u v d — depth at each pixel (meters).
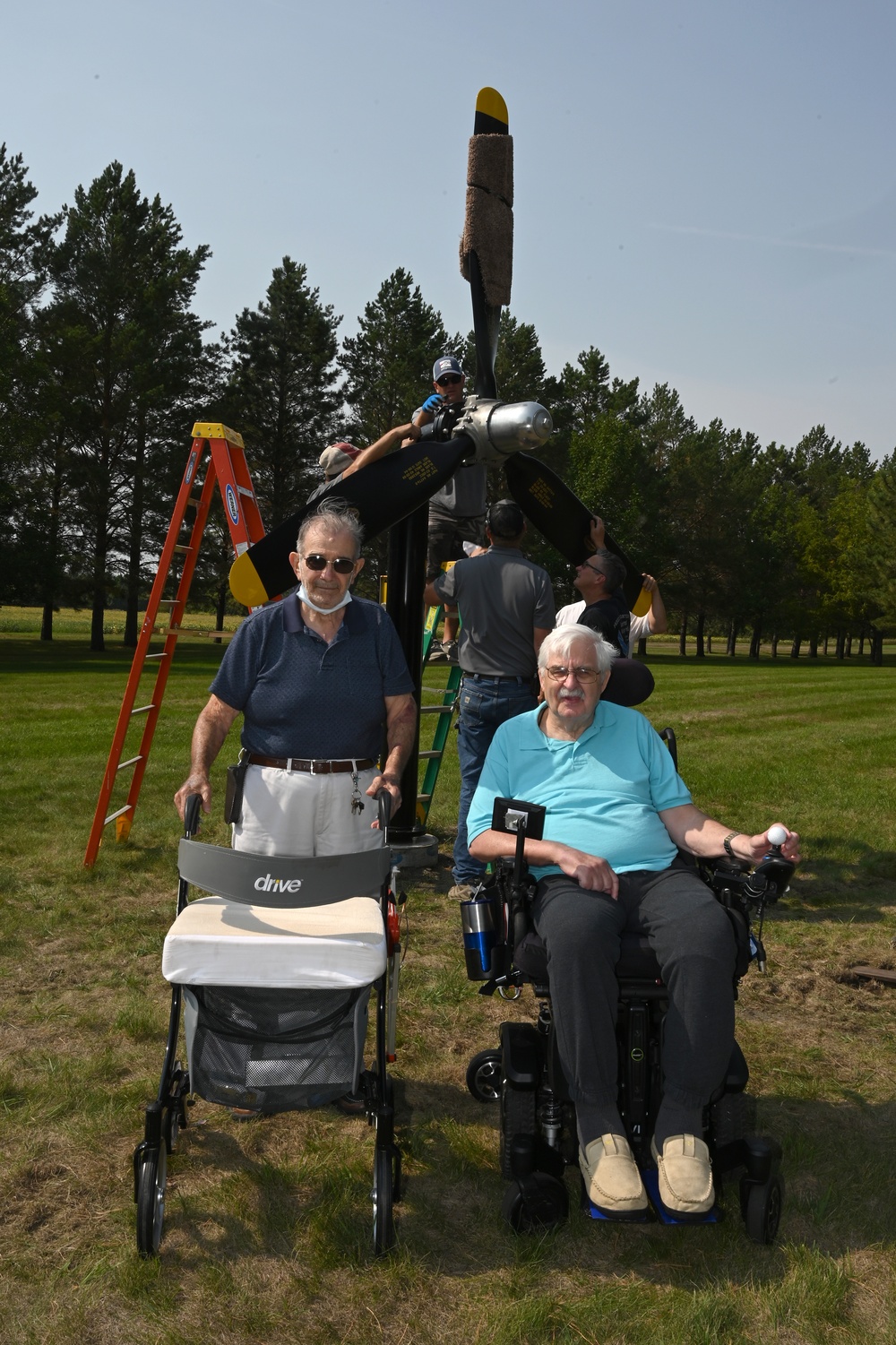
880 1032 3.98
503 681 5.29
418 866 6.14
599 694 3.06
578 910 2.62
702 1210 2.35
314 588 2.97
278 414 43.88
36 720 13.03
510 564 5.23
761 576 61.31
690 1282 2.46
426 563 6.01
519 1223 2.61
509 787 3.14
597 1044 2.50
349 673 3.00
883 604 57.44
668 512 57.47
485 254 5.71
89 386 37.09
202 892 5.47
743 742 11.91
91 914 5.10
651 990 2.60
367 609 3.10
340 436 44.69
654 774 3.09
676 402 65.12
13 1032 3.77
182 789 2.86
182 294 40.72
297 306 44.16
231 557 42.28
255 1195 2.77
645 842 2.96
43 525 37.72
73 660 30.92
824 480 94.00
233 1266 2.48
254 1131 3.11
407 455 4.95
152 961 4.50
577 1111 2.55
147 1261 2.45
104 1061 3.48
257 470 44.62
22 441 35.41
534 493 5.33
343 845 3.03
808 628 64.44
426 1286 2.42
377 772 3.09
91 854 5.84
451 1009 4.09
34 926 4.89
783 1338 2.27
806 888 5.93
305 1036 2.48
